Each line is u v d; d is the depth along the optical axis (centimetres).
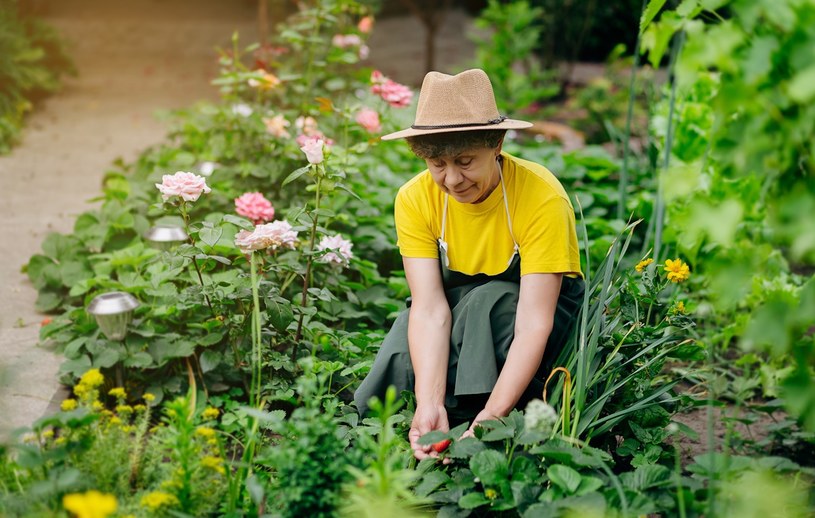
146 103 891
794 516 215
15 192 580
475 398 266
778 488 214
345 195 441
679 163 457
